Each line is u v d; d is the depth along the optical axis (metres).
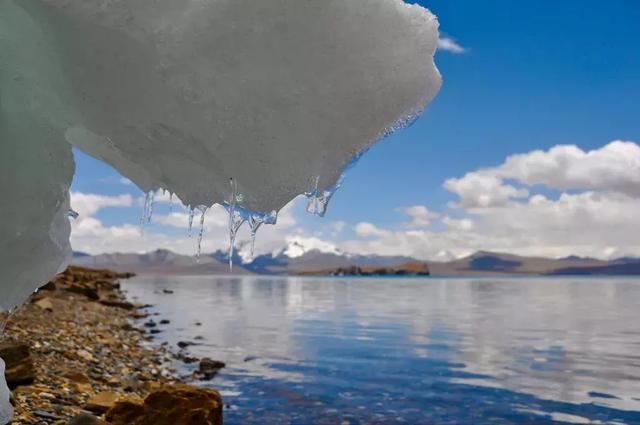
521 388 2.22
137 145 0.51
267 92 0.49
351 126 0.50
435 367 2.68
